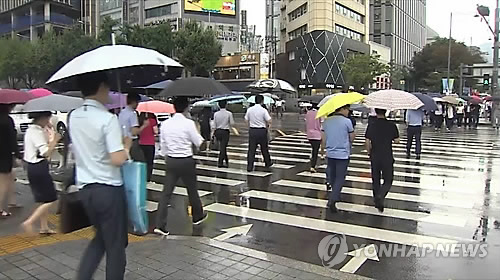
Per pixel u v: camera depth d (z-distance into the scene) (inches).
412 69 3014.3
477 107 1159.6
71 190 155.9
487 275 195.0
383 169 309.0
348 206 324.5
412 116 581.0
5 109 291.3
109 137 141.3
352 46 2518.5
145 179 157.1
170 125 259.9
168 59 168.6
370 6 3567.9
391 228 269.3
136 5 3189.0
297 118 1710.1
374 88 2449.6
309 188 390.9
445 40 2871.6
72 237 243.3
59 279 181.8
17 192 368.8
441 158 583.2
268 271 191.2
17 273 187.9
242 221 287.7
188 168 263.1
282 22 2957.7
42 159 243.0
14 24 2952.8
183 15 3034.0
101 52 149.9
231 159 577.6
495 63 1232.8
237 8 3208.7
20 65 1705.2
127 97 331.3
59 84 159.2
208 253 214.2
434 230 264.2
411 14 4109.3
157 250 218.7
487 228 267.4
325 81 2294.5
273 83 748.0
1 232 256.8
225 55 2881.4
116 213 145.6
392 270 201.9
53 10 2795.3
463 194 364.8
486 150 672.4
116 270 147.0
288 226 275.3
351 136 307.4
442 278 192.2
